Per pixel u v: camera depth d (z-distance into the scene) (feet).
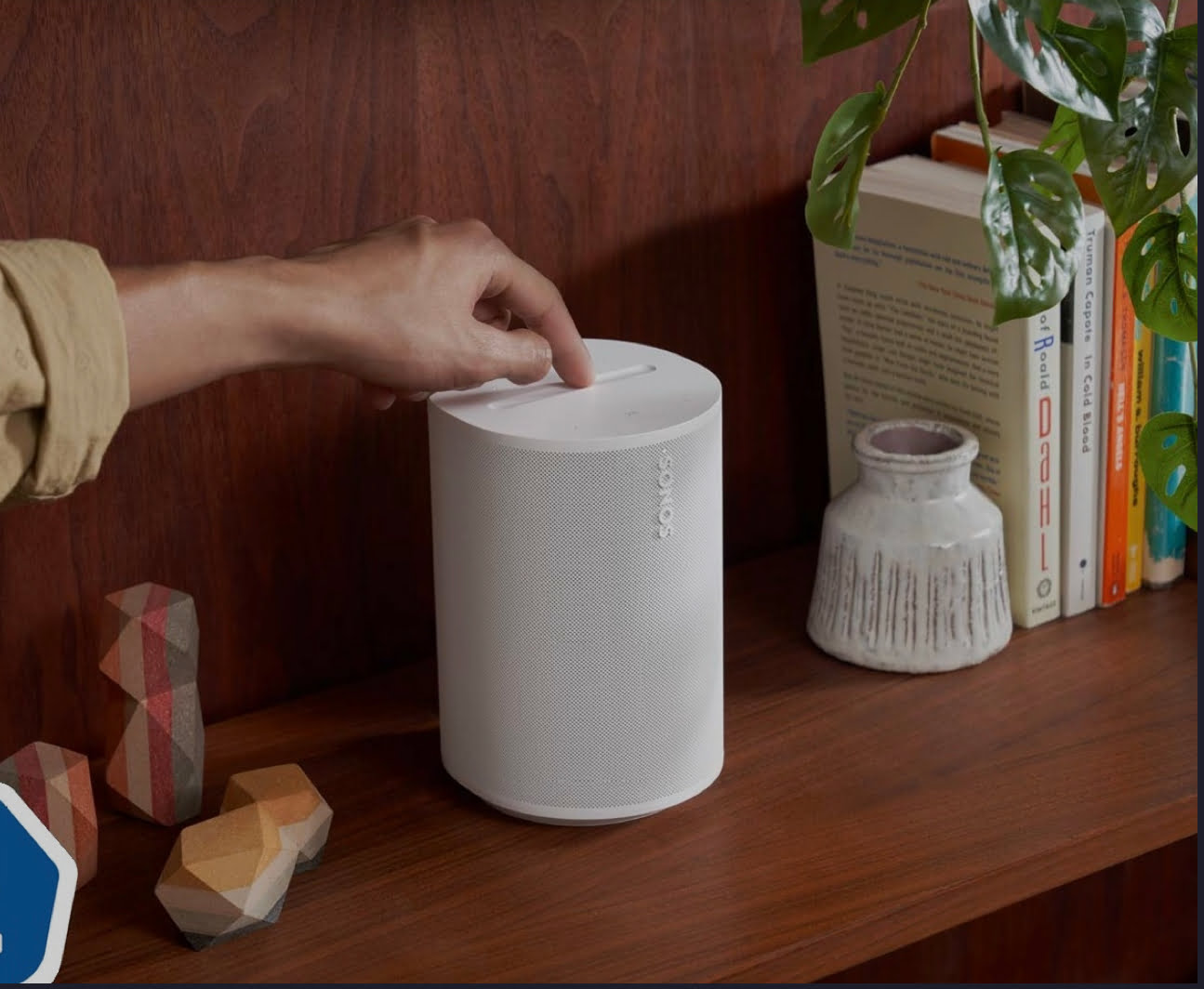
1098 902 4.67
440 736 3.34
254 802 2.93
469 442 2.89
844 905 2.88
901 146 3.92
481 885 2.97
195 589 3.45
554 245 3.58
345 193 3.33
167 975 2.78
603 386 3.07
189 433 3.35
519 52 3.42
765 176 3.77
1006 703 3.44
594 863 3.01
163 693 3.12
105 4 3.03
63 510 3.27
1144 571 3.84
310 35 3.22
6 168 3.02
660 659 2.99
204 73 3.15
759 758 3.29
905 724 3.38
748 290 3.84
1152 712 3.40
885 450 3.60
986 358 3.51
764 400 3.96
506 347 2.83
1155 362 3.67
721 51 3.63
